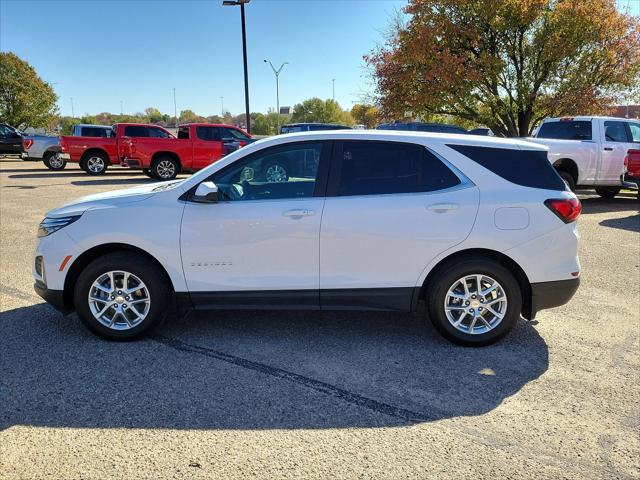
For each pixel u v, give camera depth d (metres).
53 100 47.31
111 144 20.45
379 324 4.94
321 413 3.36
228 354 4.24
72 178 18.97
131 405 3.43
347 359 4.17
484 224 4.25
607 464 2.86
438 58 19.36
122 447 2.98
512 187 4.32
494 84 19.97
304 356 4.21
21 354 4.19
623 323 4.98
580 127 12.66
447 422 3.27
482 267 4.26
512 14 18.45
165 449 2.97
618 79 18.81
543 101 19.86
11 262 7.10
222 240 4.29
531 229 4.27
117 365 4.01
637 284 6.18
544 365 4.07
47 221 4.48
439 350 4.35
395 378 3.85
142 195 4.46
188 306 4.43
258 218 4.26
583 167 12.24
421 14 19.77
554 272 4.32
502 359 4.18
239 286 4.34
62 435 3.09
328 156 4.36
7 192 14.66
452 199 4.26
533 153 4.43
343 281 4.32
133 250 4.43
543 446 3.02
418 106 20.55
